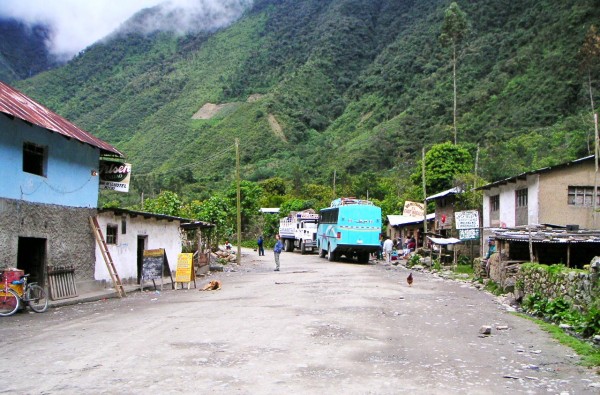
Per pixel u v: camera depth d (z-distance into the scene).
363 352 8.45
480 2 103.69
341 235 32.62
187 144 102.44
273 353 8.27
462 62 90.19
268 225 58.22
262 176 83.06
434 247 31.28
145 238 22.48
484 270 21.02
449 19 69.88
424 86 91.56
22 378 6.89
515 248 19.55
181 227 27.97
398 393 6.28
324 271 26.33
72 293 16.69
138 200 60.31
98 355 8.16
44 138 16.11
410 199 49.59
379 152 78.19
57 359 7.93
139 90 143.12
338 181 71.06
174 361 7.73
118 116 128.25
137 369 7.28
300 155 94.44
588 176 23.70
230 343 9.02
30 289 13.82
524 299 14.22
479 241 30.08
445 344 9.27
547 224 22.64
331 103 118.62
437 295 16.75
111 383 6.60
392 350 8.67
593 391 6.52
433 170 46.88
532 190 24.16
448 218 35.59
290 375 7.00
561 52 71.75
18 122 14.97
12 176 14.69
